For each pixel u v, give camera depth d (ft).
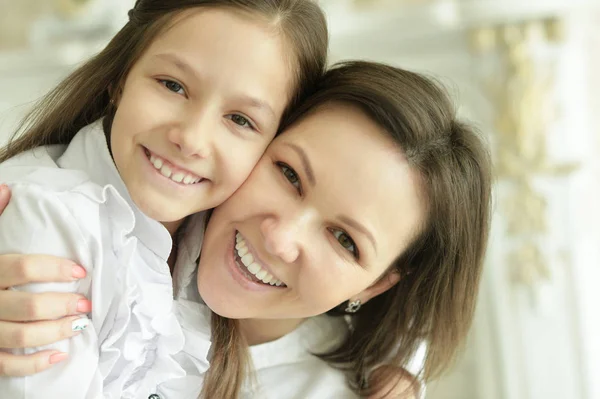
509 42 7.17
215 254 2.71
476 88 7.34
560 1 6.95
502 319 7.09
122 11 7.78
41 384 2.19
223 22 2.40
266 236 2.56
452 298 3.24
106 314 2.38
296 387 3.15
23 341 2.16
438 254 3.12
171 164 2.42
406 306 3.30
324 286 2.68
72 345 2.27
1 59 7.77
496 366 7.16
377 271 2.81
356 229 2.62
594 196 7.00
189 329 2.74
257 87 2.44
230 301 2.70
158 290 2.53
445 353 3.33
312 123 2.65
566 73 7.07
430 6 7.21
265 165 2.66
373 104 2.62
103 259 2.39
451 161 2.92
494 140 7.21
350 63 2.94
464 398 7.23
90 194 2.39
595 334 6.95
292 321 3.27
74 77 2.84
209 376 2.80
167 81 2.44
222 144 2.44
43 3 7.87
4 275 2.20
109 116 2.74
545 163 7.00
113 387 2.42
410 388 3.32
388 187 2.64
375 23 7.38
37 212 2.27
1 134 3.90
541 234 7.03
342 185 2.57
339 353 3.40
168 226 2.78
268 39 2.47
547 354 6.98
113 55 2.74
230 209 2.66
